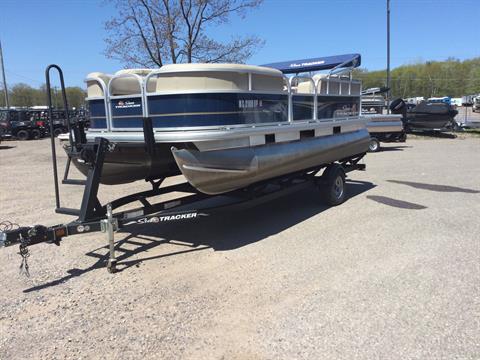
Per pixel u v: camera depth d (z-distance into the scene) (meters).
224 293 3.76
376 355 2.81
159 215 4.55
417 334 3.04
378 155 14.57
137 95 4.55
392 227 5.64
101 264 4.51
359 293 3.70
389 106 21.08
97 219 4.38
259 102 4.96
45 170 11.63
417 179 9.40
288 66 8.66
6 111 25.47
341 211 6.56
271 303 3.55
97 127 5.22
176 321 3.30
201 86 4.29
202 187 4.50
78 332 3.18
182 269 4.32
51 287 3.96
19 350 2.97
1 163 13.39
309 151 5.87
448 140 20.33
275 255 4.68
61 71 4.42
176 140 4.23
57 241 4.09
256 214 6.47
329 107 6.69
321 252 4.75
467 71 83.44
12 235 3.76
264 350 2.89
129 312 3.46
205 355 2.86
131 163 5.36
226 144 4.55
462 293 3.66
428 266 4.27
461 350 2.84
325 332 3.09
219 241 5.19
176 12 12.27
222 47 12.82
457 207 6.65
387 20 20.86
